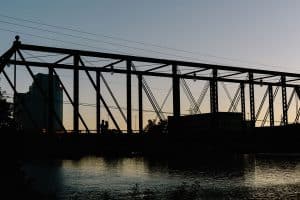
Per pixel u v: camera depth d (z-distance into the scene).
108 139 47.03
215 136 58.16
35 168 60.62
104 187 41.00
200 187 40.16
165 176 52.47
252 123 66.38
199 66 58.69
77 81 49.31
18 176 29.28
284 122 71.19
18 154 30.89
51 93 48.44
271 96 71.25
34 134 40.38
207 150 57.31
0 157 29.62
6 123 31.53
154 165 70.94
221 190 38.12
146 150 50.38
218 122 59.12
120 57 51.97
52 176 51.47
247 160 73.19
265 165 64.62
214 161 72.94
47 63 49.34
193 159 75.62
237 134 59.09
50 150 41.78
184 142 54.34
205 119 58.16
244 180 46.69
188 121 57.16
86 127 47.84
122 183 44.94
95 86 51.62
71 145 44.06
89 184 43.44
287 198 34.06
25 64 46.69
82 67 51.06
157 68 56.59
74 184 43.66
